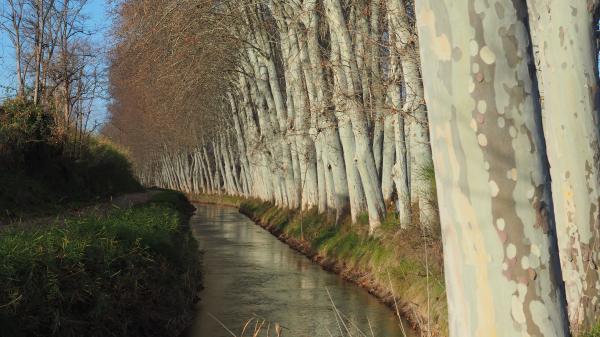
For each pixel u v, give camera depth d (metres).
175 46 18.12
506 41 2.25
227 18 20.91
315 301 12.69
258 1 21.16
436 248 10.76
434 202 11.48
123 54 20.34
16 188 21.00
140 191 41.69
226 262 18.64
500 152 2.25
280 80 29.72
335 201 20.38
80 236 8.56
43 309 6.45
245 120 42.25
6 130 23.33
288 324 10.80
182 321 10.32
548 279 2.25
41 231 8.77
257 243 23.94
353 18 15.69
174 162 80.69
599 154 5.30
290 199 29.00
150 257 10.04
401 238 13.09
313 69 17.50
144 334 8.54
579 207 5.34
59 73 28.25
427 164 12.70
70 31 28.14
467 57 2.28
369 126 18.70
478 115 2.27
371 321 10.77
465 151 2.30
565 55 5.29
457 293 2.38
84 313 7.22
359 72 15.11
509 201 2.24
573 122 5.31
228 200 57.88
